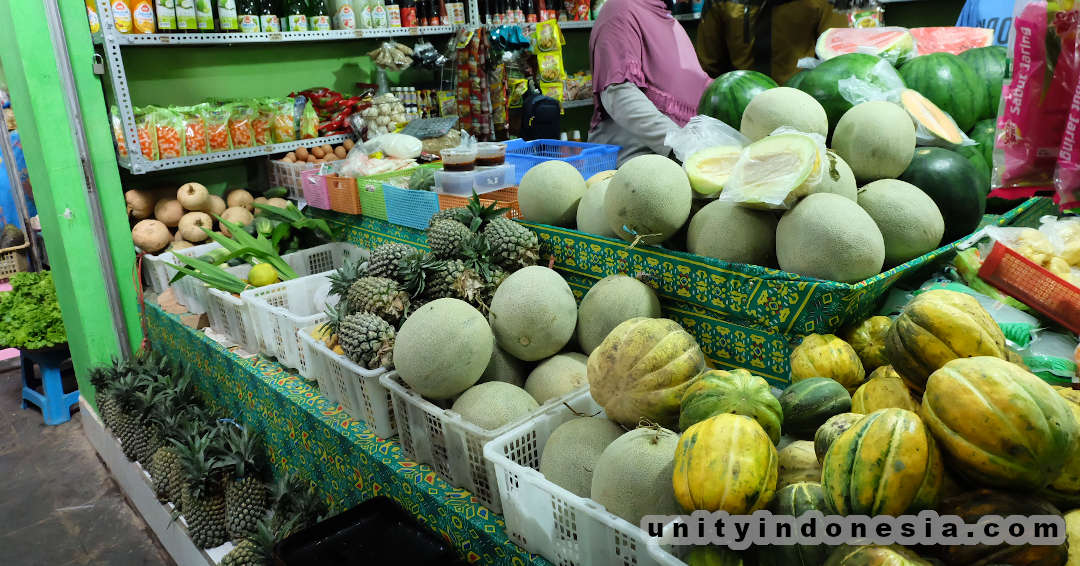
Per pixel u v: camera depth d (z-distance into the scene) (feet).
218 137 11.43
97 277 10.91
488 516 4.70
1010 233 5.20
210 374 8.81
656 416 4.20
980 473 2.77
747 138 6.06
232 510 7.40
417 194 8.49
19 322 12.23
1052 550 2.71
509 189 8.50
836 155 5.39
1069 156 3.46
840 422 3.40
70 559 9.15
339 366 6.10
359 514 5.08
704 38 12.47
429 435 5.20
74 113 10.03
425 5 14.20
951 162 5.49
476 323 5.14
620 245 5.82
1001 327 4.61
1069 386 4.19
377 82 14.79
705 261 5.19
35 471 11.28
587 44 19.02
